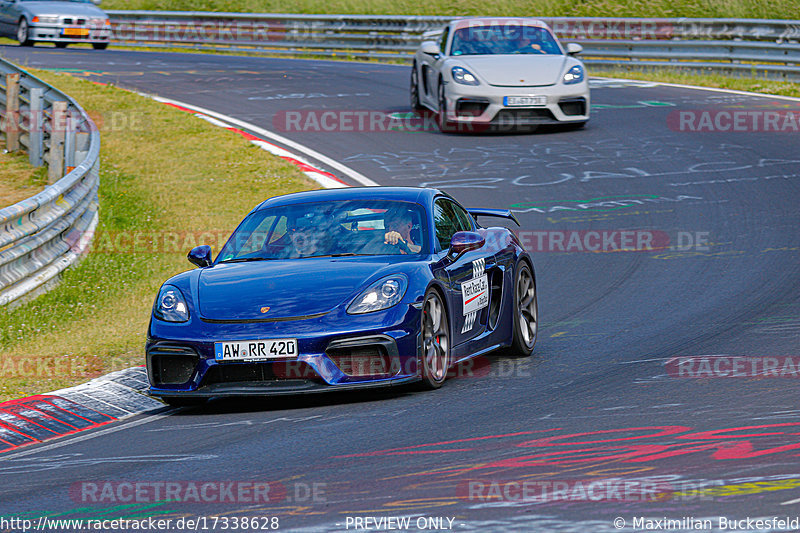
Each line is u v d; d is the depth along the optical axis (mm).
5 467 19984
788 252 38062
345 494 16250
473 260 26922
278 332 22688
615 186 50031
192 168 55156
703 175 51062
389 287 23578
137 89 76438
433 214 26922
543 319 32719
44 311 35438
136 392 25484
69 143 49875
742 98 69312
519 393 23312
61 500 17156
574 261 39531
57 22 99938
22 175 53000
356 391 24703
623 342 28594
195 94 75000
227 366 22828
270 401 24469
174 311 23969
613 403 21625
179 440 21109
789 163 52281
